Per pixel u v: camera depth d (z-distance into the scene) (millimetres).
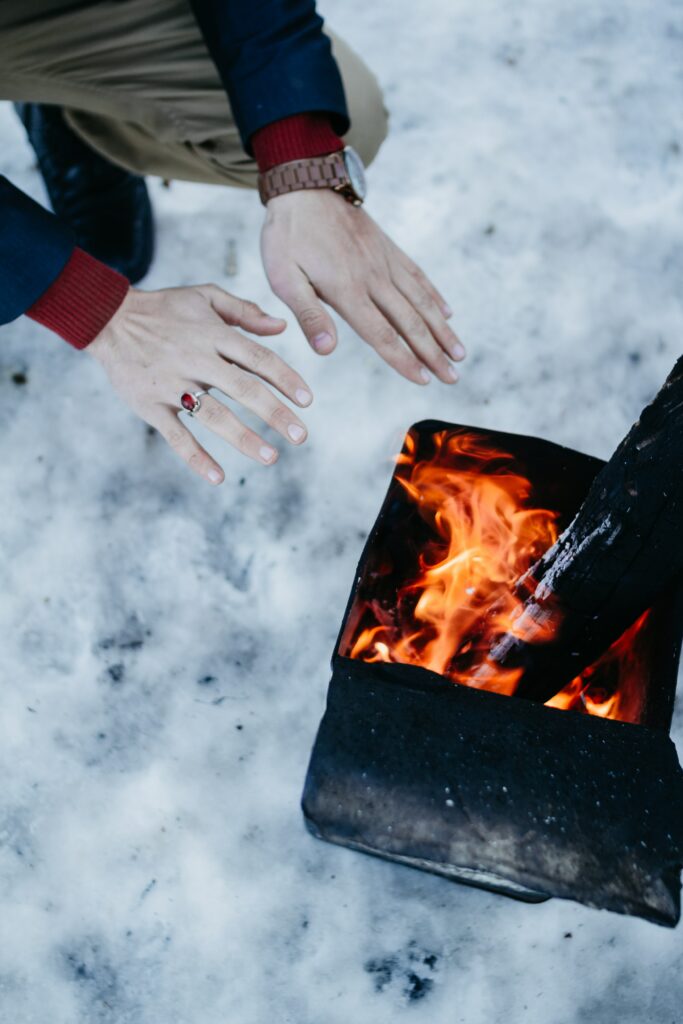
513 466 952
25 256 917
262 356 932
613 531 811
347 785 775
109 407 1260
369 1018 1044
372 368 1286
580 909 1074
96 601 1182
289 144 997
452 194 1383
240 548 1205
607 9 1508
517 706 807
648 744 803
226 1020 1043
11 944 1062
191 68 1069
